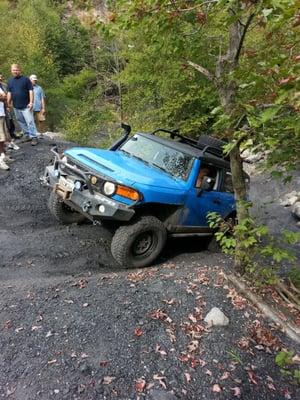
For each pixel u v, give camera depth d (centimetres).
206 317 380
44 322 353
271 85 243
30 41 2745
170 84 1104
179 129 1151
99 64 2050
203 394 297
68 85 2852
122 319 366
